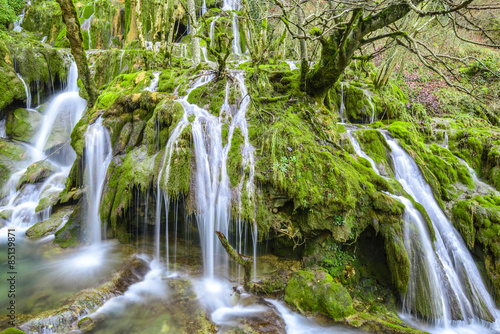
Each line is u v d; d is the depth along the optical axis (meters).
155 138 5.32
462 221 5.20
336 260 4.57
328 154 4.72
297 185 4.38
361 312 3.98
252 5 10.98
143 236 5.46
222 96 5.83
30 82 9.83
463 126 7.87
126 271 4.50
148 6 12.53
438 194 5.58
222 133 5.19
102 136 5.80
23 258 4.95
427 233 4.61
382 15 4.50
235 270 4.75
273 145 4.67
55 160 9.07
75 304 3.58
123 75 8.07
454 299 4.32
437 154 6.53
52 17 13.71
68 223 5.92
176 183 4.71
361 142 6.01
